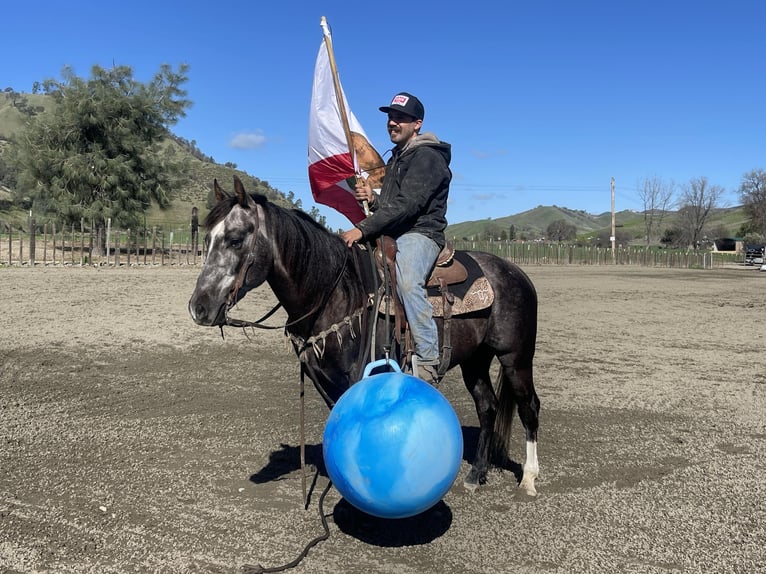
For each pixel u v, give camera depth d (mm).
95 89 26250
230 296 3449
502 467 4977
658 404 6930
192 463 4836
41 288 14852
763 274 34531
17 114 27375
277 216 3594
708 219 75125
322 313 3781
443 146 3922
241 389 7211
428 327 3807
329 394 4004
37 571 3213
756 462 5074
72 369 7863
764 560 3486
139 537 3611
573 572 3344
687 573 3346
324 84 4699
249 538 3643
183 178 28641
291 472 4707
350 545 3600
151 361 8508
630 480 4664
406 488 3119
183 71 27719
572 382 7938
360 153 4734
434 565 3393
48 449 5059
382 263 3793
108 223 22312
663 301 17484
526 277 4504
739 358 9641
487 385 4727
